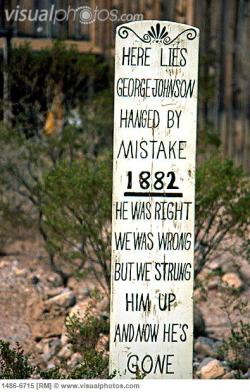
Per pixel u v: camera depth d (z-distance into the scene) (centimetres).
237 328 1273
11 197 1555
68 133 1475
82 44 1744
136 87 913
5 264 1495
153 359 926
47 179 1226
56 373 941
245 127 1972
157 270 922
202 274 1399
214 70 1930
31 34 1692
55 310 1290
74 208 1238
